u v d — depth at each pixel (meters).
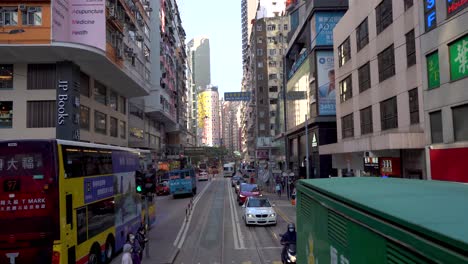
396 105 26.45
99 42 31.52
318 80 47.22
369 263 3.58
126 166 18.05
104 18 31.75
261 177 62.97
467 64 18.48
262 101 99.69
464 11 18.56
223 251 16.92
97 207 13.88
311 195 6.17
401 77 25.41
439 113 21.08
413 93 24.17
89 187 13.21
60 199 11.01
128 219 17.97
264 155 92.94
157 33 62.12
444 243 2.41
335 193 4.78
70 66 32.84
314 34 47.69
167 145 89.25
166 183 54.78
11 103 33.44
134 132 53.59
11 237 10.81
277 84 98.44
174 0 81.69
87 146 13.26
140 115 58.19
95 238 13.51
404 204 3.60
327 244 5.11
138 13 46.69
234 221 25.47
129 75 39.41
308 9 49.69
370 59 30.69
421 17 22.27
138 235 14.62
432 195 4.16
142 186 16.95
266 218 22.91
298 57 61.81
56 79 32.94
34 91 33.25
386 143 24.12
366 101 31.81
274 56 99.50
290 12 65.25
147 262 14.86
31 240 10.81
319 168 47.38
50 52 31.19
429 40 21.48
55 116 33.06
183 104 100.56
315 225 5.93
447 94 19.98
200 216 28.52
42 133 32.97
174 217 28.39
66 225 11.20
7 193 10.91
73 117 32.50
